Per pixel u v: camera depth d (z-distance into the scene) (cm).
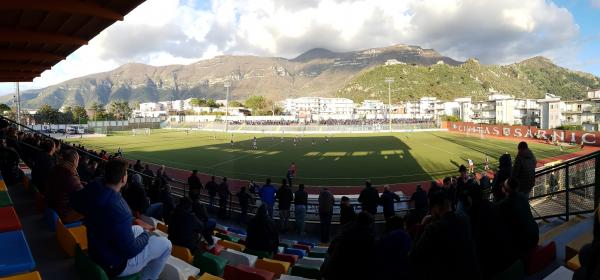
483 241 468
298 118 12550
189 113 15238
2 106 11444
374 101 19138
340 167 3441
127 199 872
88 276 362
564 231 638
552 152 4484
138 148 5219
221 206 1532
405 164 3584
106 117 12462
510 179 492
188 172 3216
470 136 7106
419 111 16400
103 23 1198
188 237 625
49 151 728
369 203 1212
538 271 504
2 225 429
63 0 933
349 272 428
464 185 1023
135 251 353
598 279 290
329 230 1316
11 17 1118
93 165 1291
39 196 638
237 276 508
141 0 1000
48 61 1906
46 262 427
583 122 8206
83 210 345
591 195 780
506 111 10681
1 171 868
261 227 806
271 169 3362
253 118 12644
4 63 1914
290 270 667
